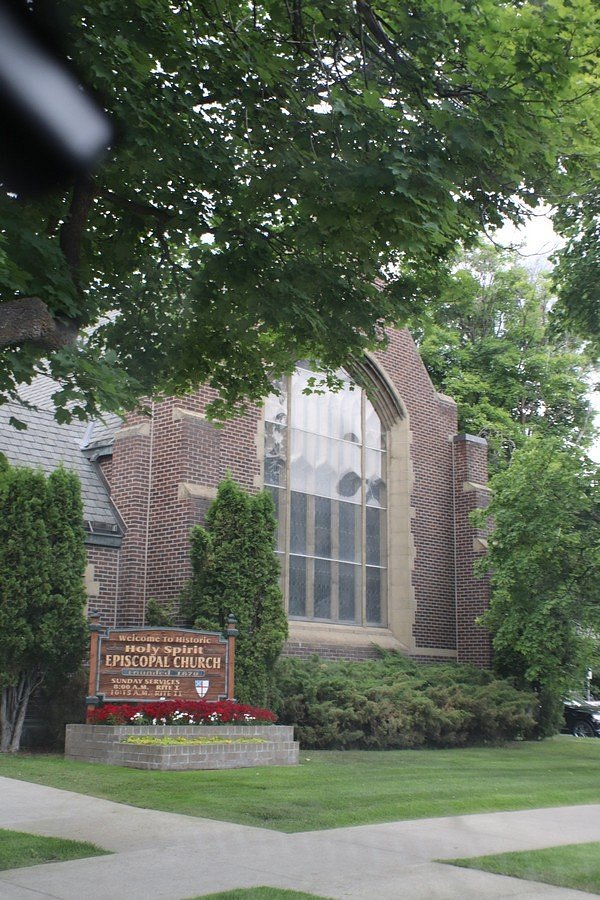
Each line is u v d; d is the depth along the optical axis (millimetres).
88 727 13242
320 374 20969
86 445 18734
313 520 20359
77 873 6812
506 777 13125
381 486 22109
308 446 20578
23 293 7621
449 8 7469
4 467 9992
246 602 16406
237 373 10852
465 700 18500
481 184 8867
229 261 9117
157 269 10375
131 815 9133
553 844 8250
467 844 8133
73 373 7551
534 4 8070
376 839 8242
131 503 17422
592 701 33594
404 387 22547
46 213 8688
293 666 17688
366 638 20578
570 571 17109
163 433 17719
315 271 9273
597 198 15914
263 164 8617
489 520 22578
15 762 12703
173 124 8367
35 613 14617
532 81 7684
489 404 36250
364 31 8445
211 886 6453
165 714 13625
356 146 7980
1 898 6066
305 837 8258
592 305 17578
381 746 17125
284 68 8047
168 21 7668
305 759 14547
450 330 38062
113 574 17203
